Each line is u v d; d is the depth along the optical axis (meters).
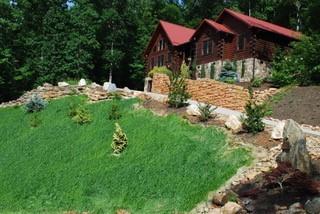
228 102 29.53
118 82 66.12
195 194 18.03
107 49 63.09
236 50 45.22
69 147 24.94
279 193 16.25
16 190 21.56
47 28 58.59
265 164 18.62
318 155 19.11
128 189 19.44
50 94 32.97
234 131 21.61
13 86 54.12
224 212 16.03
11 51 54.81
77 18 59.19
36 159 24.44
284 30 47.44
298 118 26.84
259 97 30.31
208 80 30.50
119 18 63.12
